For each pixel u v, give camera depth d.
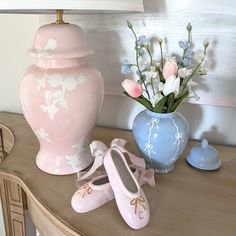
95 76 0.62
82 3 0.48
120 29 0.82
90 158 0.69
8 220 0.88
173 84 0.57
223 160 0.73
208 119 0.83
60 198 0.57
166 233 0.48
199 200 0.58
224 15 0.70
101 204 0.55
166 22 0.76
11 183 0.81
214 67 0.75
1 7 0.47
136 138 0.65
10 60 1.05
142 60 0.82
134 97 0.62
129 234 0.48
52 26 0.60
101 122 0.98
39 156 0.68
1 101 1.13
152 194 0.59
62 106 0.57
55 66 0.59
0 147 0.98
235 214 0.54
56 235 0.56
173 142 0.61
